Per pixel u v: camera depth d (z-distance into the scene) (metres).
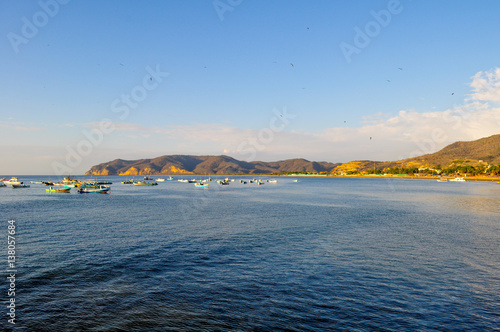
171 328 17.28
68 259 28.80
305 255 30.42
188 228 44.28
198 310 19.20
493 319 18.11
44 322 17.86
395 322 17.81
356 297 20.88
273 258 29.42
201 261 28.45
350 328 17.20
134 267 26.73
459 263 27.83
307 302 20.20
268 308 19.42
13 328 17.16
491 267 26.75
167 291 21.89
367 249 32.66
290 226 46.19
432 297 20.86
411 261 28.47
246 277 24.45
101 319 18.19
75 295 21.23
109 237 37.97
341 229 43.91
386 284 23.02
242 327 17.33
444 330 17.03
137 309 19.34
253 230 42.91
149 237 38.06
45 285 22.84
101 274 25.06
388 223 49.22
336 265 27.28
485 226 46.53
